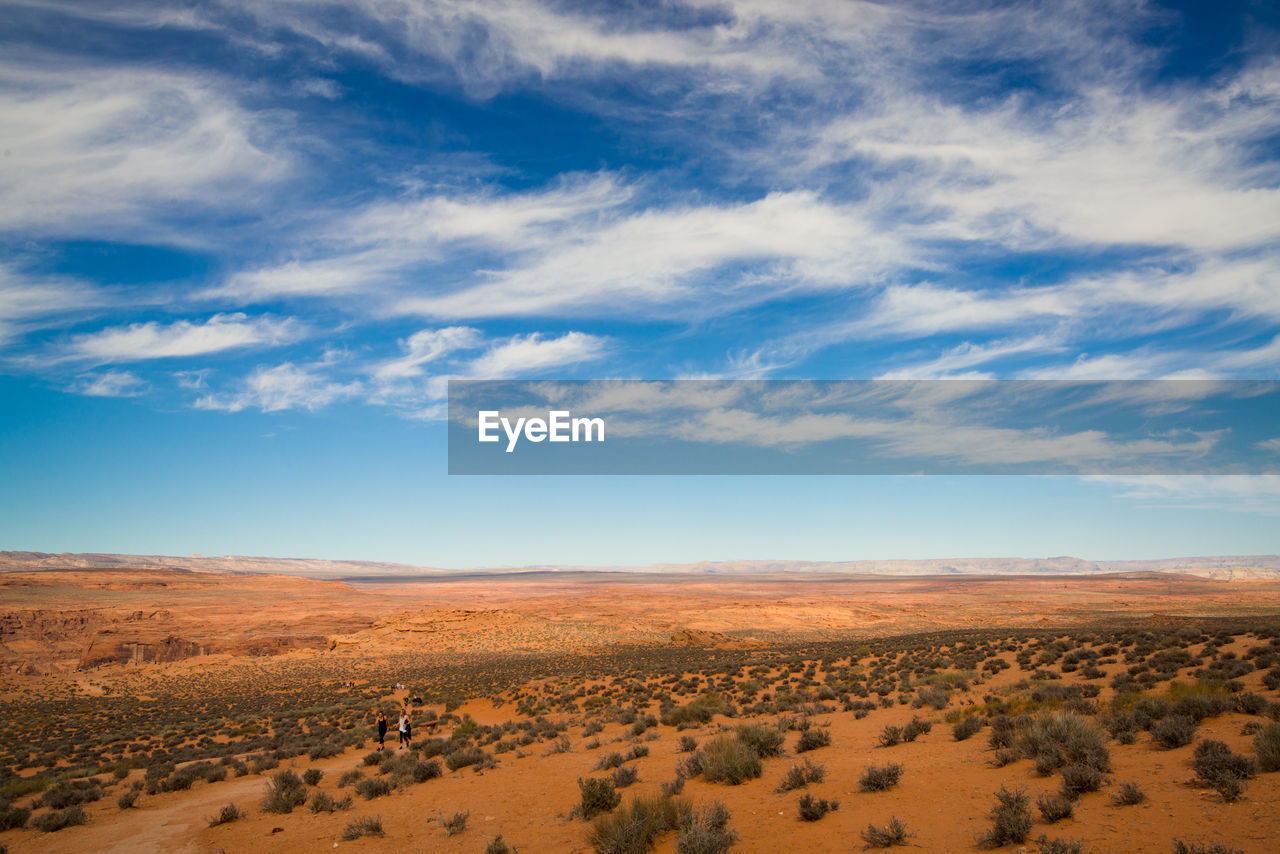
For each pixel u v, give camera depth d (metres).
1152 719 13.92
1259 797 8.89
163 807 20.19
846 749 16.62
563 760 20.53
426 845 13.13
